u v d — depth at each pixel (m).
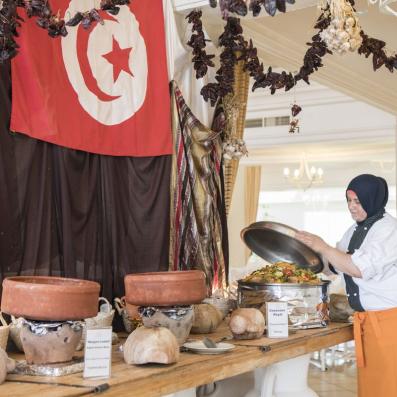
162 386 1.96
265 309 2.96
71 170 2.73
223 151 3.54
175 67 3.23
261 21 4.76
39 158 2.61
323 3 2.69
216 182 3.41
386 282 3.04
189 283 2.34
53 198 2.69
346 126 8.80
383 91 6.80
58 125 2.64
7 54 2.01
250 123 9.51
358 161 13.11
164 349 2.04
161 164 3.17
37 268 2.58
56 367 1.92
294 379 2.94
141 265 3.06
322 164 14.41
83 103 2.78
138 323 2.76
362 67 6.16
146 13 3.16
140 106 3.06
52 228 2.67
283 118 9.27
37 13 2.02
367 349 3.10
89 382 1.81
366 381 3.12
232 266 13.48
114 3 2.13
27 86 2.52
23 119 2.50
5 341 2.19
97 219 2.89
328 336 2.98
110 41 2.94
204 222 3.23
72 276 2.70
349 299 3.23
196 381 2.09
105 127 2.90
